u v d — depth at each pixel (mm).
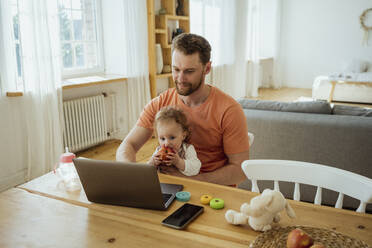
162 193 1069
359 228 908
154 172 926
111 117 3982
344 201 2240
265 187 2477
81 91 3541
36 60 2707
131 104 3928
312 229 831
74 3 3635
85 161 1001
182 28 4680
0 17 2537
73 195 1140
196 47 1360
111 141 4004
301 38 8352
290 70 8680
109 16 3936
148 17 3920
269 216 864
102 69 4070
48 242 858
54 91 2861
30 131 2803
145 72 3943
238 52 6633
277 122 2457
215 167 1535
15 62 2689
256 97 7191
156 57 4148
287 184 2393
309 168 1179
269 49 8664
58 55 2904
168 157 1354
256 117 2525
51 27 2830
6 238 881
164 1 4328
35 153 2863
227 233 886
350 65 7422
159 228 918
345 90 6520
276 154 2502
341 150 2287
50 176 1316
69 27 3615
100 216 990
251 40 6953
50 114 2881
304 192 2354
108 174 987
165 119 1425
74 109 3357
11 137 2773
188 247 826
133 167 943
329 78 6504
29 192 1179
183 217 951
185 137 1497
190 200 1080
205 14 5316
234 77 6398
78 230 914
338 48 7980
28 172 2850
